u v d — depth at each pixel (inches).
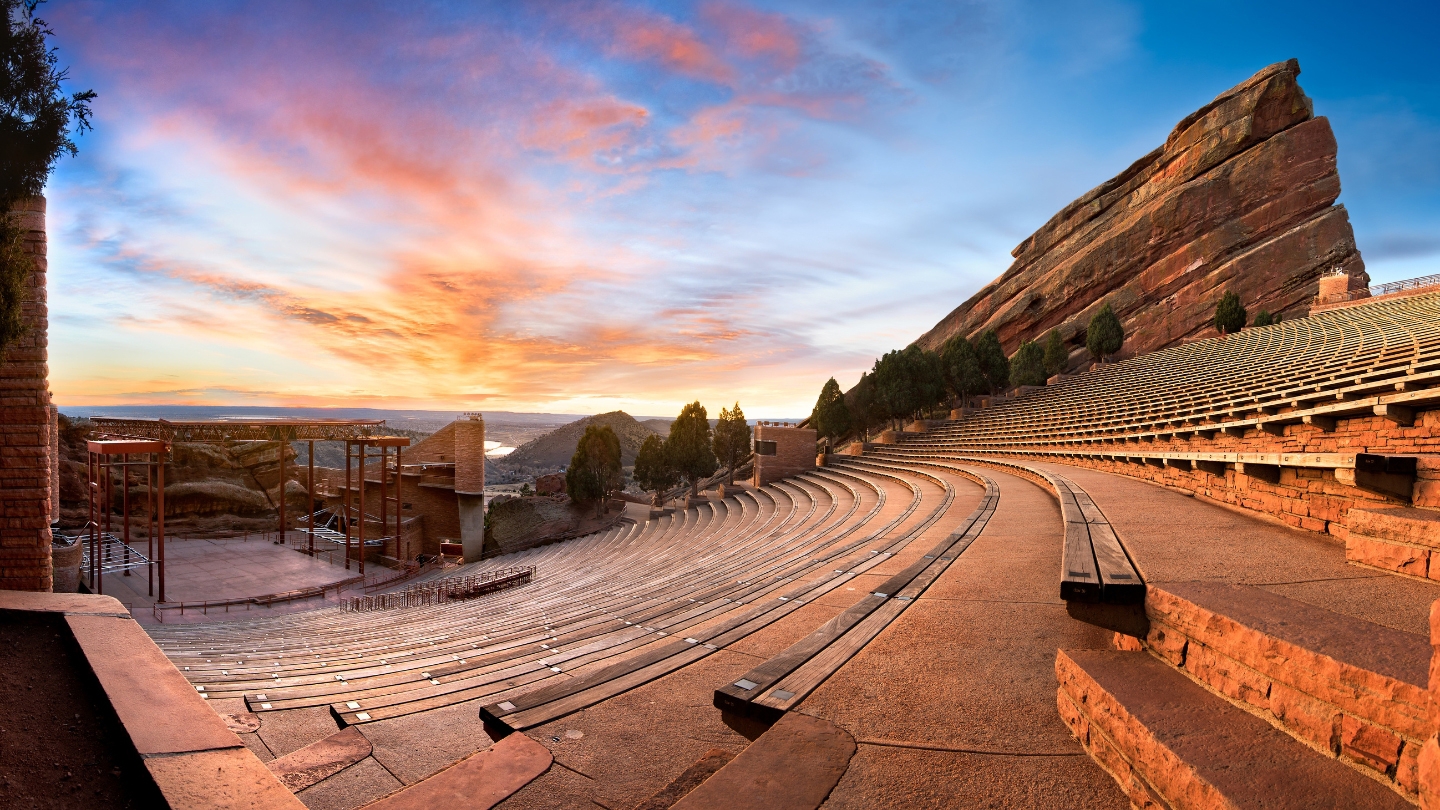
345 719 229.1
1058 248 2945.4
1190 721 117.3
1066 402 1574.8
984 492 693.9
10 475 497.4
